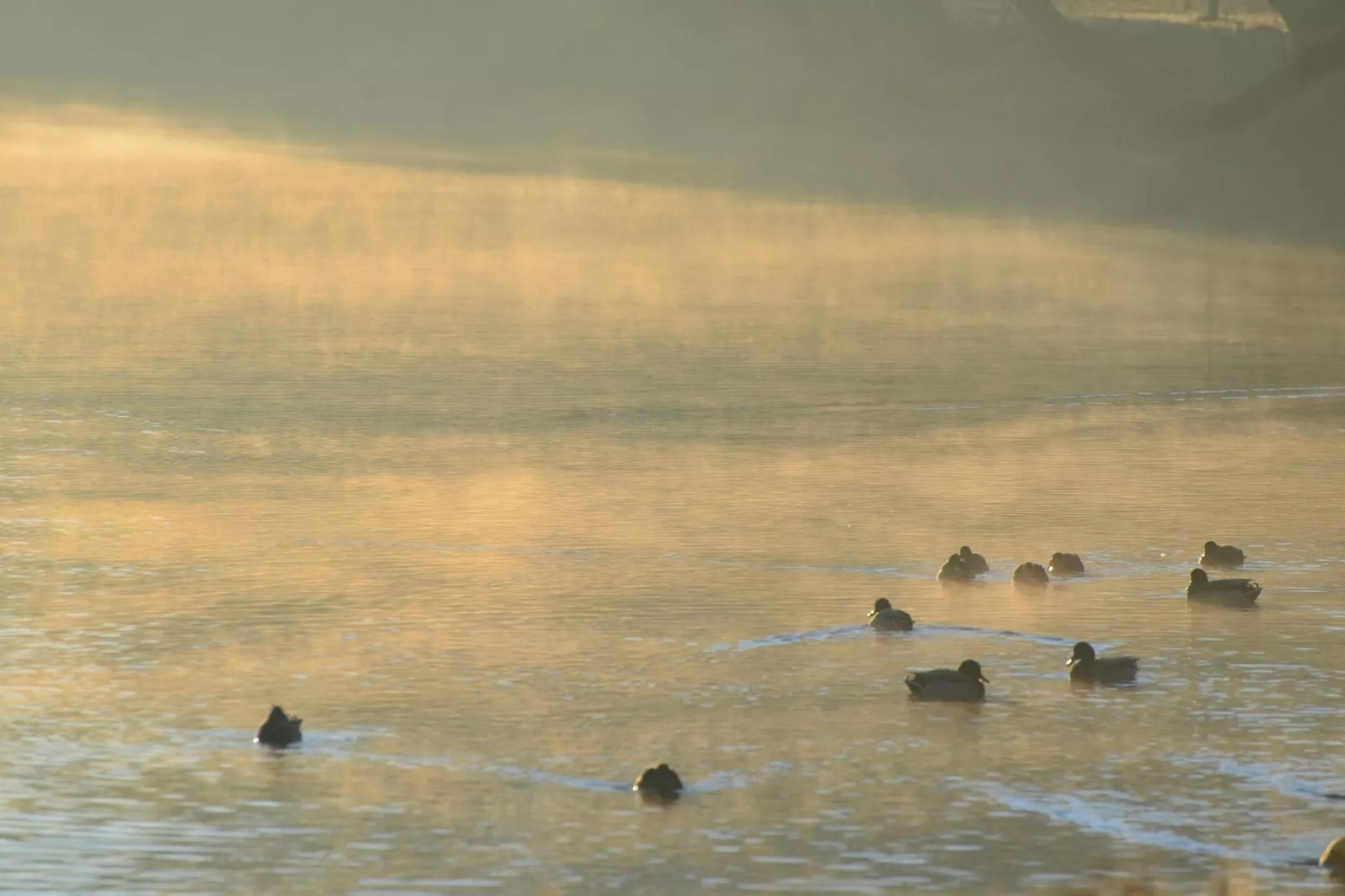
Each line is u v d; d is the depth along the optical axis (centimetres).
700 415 11088
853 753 5550
